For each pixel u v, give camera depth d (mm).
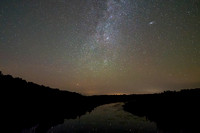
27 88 32219
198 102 24062
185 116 18578
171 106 26016
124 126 17312
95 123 19000
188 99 27922
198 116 17344
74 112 29562
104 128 16453
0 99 21781
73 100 47406
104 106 45469
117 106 44250
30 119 18766
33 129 14852
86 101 58344
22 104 23938
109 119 21984
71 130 15492
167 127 15586
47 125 17047
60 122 19266
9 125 15094
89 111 32625
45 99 32812
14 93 26266
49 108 28172
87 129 15984
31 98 28406
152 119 20781
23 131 13898
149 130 15344
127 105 43062
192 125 14961
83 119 21891
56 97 39188
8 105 21047
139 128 16281
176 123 16625
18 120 17266
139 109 30984
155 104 32094
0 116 16938
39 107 26375
